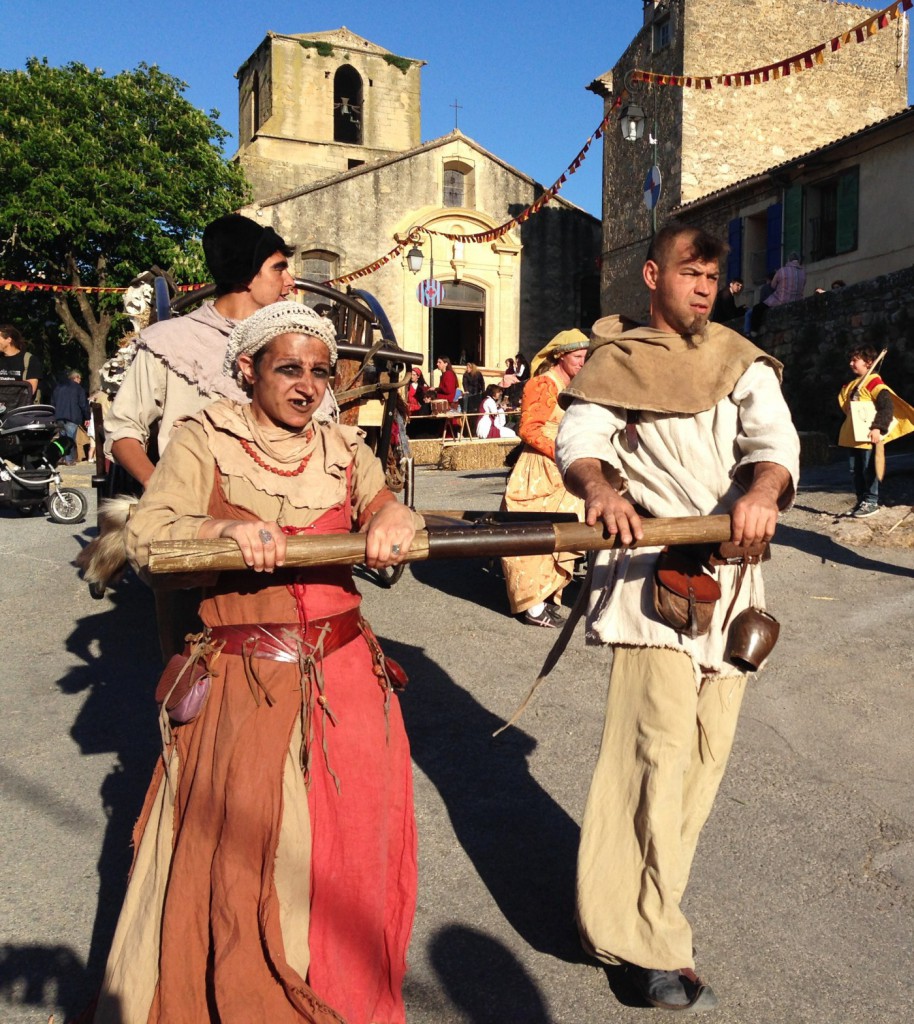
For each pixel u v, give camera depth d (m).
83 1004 2.56
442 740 4.24
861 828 3.49
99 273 27.14
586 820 2.58
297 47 33.78
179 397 3.30
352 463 2.36
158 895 2.09
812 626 5.85
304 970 2.03
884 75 21.45
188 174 26.94
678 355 2.54
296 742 2.12
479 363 30.64
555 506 5.88
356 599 2.32
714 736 2.61
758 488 2.29
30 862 3.25
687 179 20.66
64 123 26.03
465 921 2.94
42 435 9.84
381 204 28.78
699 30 20.42
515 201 30.12
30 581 7.08
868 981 2.67
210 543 2.01
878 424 8.38
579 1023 2.49
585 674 5.05
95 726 4.41
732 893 3.08
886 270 16.91
